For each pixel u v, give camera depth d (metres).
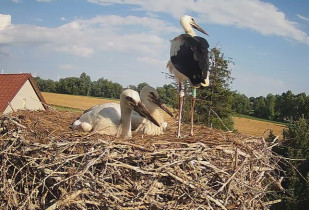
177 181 2.03
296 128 5.28
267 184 2.60
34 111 3.55
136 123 3.02
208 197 2.02
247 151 2.41
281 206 4.91
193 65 2.49
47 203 2.00
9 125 2.54
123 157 2.05
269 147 2.62
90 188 1.93
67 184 1.95
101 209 1.95
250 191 2.24
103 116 2.79
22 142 2.25
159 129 2.97
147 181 2.02
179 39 2.64
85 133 2.43
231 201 2.16
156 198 2.04
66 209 1.96
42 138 2.28
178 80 2.78
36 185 2.11
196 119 6.77
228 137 2.61
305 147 5.11
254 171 2.43
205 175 2.14
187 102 6.76
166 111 2.98
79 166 1.96
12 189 2.15
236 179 2.12
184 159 2.09
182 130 3.19
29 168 2.15
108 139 2.22
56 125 2.90
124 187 2.01
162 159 2.09
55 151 2.08
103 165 2.02
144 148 2.12
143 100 3.02
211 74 6.90
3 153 2.28
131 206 1.95
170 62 2.78
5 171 2.24
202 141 2.40
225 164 2.25
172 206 1.99
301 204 4.93
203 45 2.54
